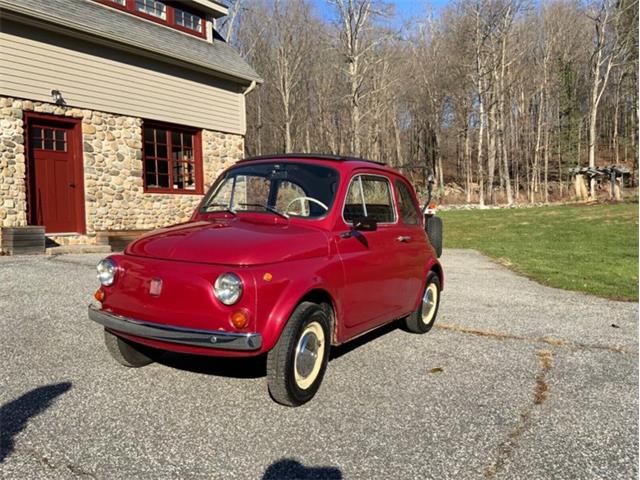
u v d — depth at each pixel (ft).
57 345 15.75
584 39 163.84
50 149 39.78
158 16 49.88
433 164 177.58
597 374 14.80
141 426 10.73
